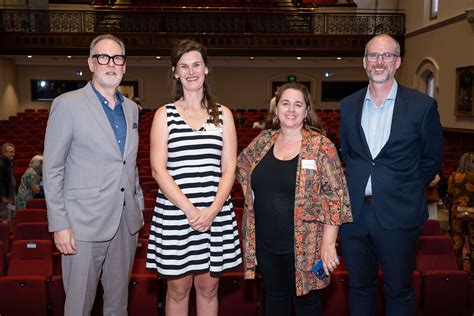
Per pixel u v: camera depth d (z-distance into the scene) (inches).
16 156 343.6
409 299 99.0
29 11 597.6
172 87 100.0
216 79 703.1
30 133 482.3
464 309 141.9
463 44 428.1
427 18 516.1
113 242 101.7
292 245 96.7
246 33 584.4
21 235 159.6
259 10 665.6
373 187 95.4
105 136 96.7
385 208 94.8
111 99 100.7
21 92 681.0
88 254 97.1
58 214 94.1
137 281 137.6
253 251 101.0
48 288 135.6
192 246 96.0
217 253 96.0
